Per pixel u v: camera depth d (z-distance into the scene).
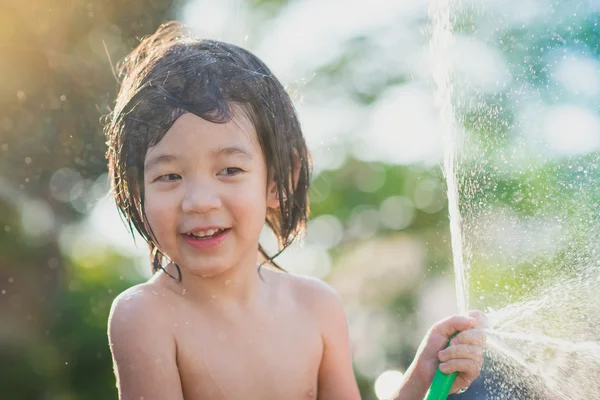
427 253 5.80
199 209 1.72
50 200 6.25
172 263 1.92
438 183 5.79
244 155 1.79
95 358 6.14
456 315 1.89
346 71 6.18
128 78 2.00
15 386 5.80
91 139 5.96
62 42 5.87
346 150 6.31
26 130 5.91
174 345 1.82
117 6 5.88
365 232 6.20
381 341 5.53
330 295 2.07
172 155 1.75
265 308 1.94
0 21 5.75
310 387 1.96
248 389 1.85
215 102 1.77
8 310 6.12
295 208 2.07
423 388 1.85
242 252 1.81
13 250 6.21
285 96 2.00
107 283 6.60
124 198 1.87
